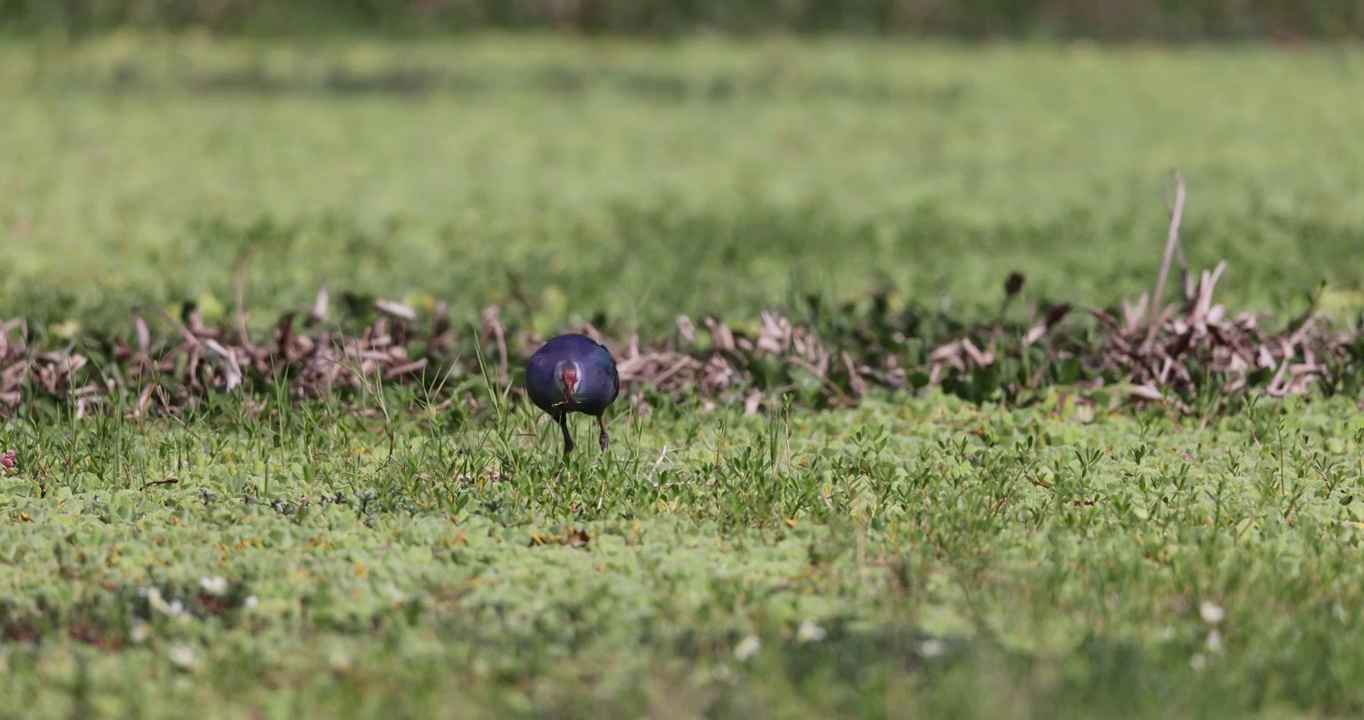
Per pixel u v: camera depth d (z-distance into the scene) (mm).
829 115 37406
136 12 47344
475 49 46594
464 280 21375
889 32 50875
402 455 13578
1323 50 49031
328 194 28328
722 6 50469
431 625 10336
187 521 12359
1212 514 12500
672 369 15914
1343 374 16141
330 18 48500
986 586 10859
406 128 35062
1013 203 27875
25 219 25391
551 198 28016
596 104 38469
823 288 20641
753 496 12516
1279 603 10602
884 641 10055
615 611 10562
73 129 34188
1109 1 51156
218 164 30938
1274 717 9195
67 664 9781
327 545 11812
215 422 15125
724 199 28078
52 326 17547
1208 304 16312
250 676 9586
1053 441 14445
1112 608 10477
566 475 12898
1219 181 29891
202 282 21141
